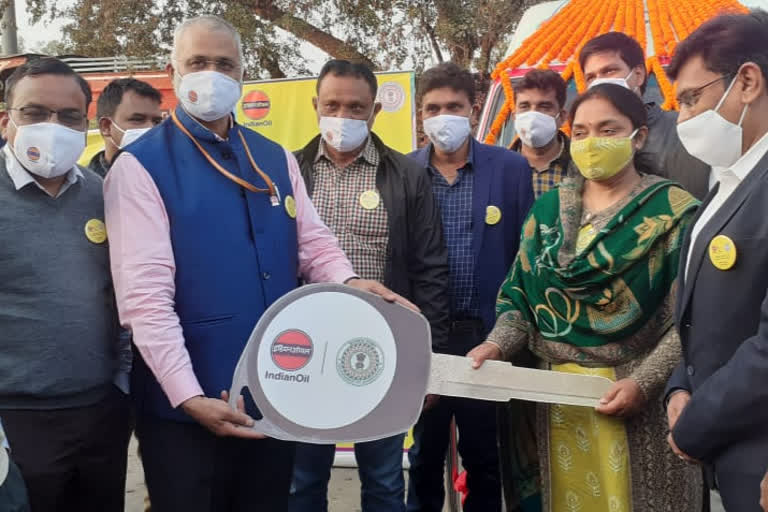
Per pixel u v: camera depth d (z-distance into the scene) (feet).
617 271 7.49
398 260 9.62
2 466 6.08
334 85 9.44
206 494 6.90
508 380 7.58
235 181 7.02
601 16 15.35
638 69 11.37
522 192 10.32
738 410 5.49
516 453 8.55
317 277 7.82
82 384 7.10
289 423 6.72
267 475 7.32
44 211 7.13
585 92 7.98
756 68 5.92
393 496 9.41
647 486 7.58
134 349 7.14
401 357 7.03
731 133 6.09
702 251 6.14
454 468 11.16
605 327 7.72
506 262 10.27
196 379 6.64
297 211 7.77
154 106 12.31
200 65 7.04
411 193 9.72
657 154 10.32
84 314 7.10
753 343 5.45
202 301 6.80
